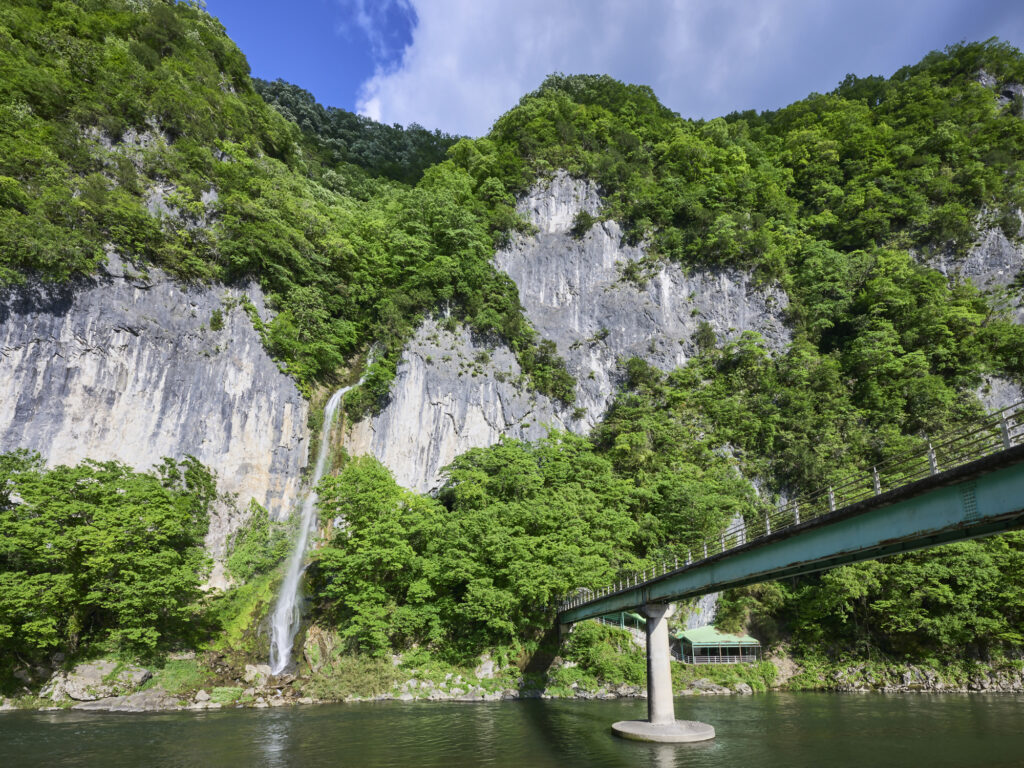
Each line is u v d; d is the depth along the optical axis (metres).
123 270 51.81
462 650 45.03
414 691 41.06
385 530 45.22
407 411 62.56
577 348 75.81
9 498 40.66
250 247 58.94
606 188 88.31
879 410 67.12
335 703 38.59
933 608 49.84
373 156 118.31
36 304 46.41
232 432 53.47
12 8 60.91
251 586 47.66
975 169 87.12
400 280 71.25
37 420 44.28
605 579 45.84
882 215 85.38
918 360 68.12
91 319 48.75
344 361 66.06
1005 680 46.78
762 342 75.19
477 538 47.47
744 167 91.75
